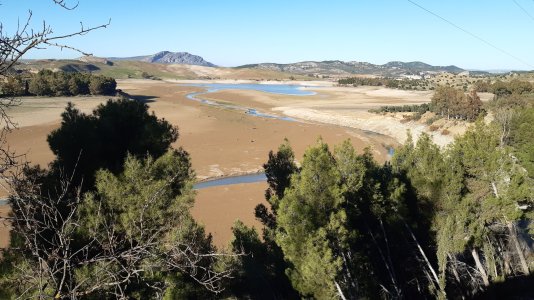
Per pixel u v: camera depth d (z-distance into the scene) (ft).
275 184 82.28
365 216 67.77
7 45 14.03
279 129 278.46
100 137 49.73
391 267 66.03
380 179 71.97
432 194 64.54
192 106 397.60
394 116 340.18
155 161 47.60
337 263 49.01
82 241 36.81
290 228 54.29
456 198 63.41
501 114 105.50
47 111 305.94
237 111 374.84
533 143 84.23
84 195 40.98
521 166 79.61
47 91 387.14
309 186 57.41
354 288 55.52
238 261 64.85
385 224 69.56
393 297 63.41
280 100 506.07
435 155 66.03
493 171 63.10
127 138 52.13
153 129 51.26
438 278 64.44
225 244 107.34
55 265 16.38
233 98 516.73
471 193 65.36
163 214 41.96
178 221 43.55
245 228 75.15
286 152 81.25
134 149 49.90
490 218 62.54
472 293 65.21
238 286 63.62
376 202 66.54
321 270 48.60
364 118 350.02
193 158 200.44
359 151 232.73
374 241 67.10
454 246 57.82
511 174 62.85
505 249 73.77
